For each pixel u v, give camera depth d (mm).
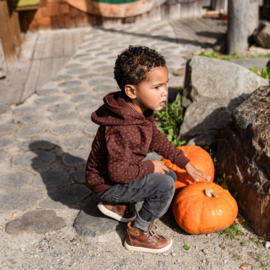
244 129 2736
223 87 3859
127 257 2246
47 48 8453
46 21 10344
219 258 2201
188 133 3584
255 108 2844
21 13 10023
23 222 2578
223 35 8727
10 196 2908
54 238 2430
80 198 2863
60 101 5094
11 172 3281
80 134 4035
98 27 10711
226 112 3586
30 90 5609
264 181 2363
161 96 1929
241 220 2496
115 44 8531
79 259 2236
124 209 2434
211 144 3391
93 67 6742
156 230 2477
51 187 3031
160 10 11086
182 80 5609
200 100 3898
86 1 10344
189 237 2402
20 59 7508
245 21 6965
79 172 3248
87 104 4938
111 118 1948
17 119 4496
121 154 1905
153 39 8859
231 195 2658
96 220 2547
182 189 2523
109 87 5602
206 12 11469
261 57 6773
